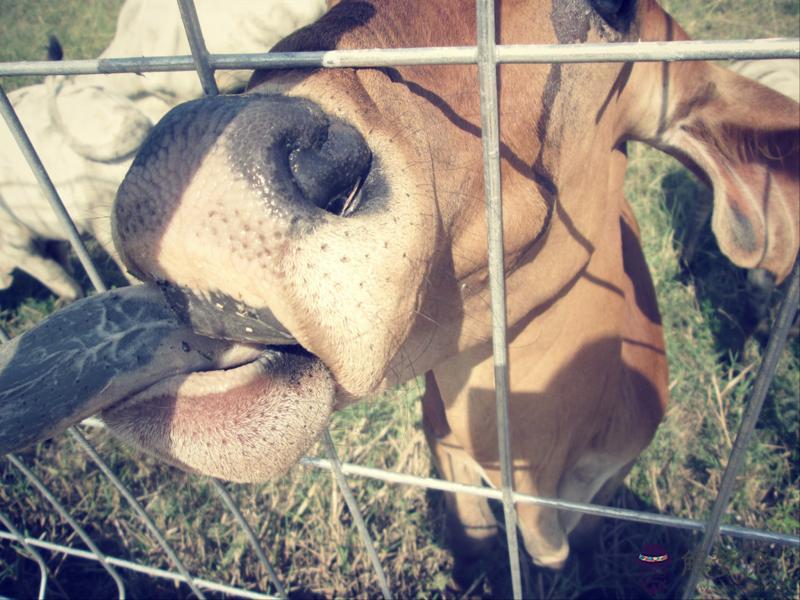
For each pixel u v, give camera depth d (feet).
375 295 0.92
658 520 1.25
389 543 2.67
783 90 3.38
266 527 2.67
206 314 0.94
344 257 0.88
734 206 1.94
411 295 0.99
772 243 1.97
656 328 2.50
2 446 0.95
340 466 1.43
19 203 3.37
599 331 1.94
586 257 1.72
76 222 3.39
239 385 0.98
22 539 2.02
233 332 0.95
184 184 0.85
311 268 0.86
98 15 5.66
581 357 1.91
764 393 0.93
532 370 1.84
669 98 1.81
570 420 2.00
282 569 2.63
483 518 2.46
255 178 0.83
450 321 1.44
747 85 1.87
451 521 2.49
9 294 3.94
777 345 0.87
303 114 0.88
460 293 1.38
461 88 1.15
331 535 2.65
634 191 3.75
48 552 2.64
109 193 3.25
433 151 1.09
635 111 1.79
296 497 2.73
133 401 1.03
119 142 3.05
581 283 1.81
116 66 0.96
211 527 2.67
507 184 1.33
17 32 5.57
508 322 1.62
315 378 1.01
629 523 2.71
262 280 0.85
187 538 2.64
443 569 2.66
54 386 0.98
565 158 1.49
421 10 1.12
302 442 1.00
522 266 1.54
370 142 0.95
